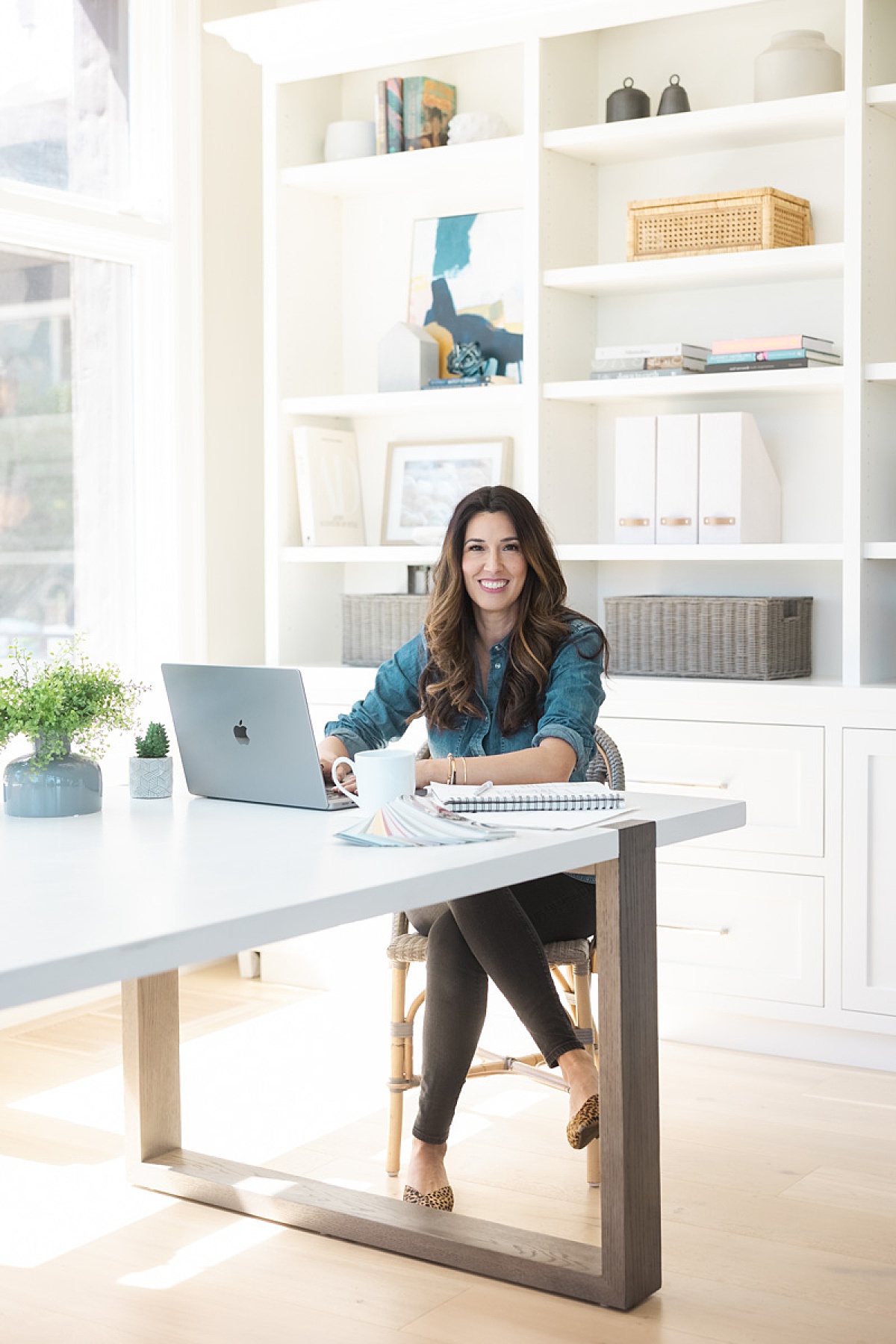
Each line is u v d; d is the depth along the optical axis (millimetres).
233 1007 3762
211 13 4102
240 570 4270
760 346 3445
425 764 2273
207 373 4129
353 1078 3199
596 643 2514
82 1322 2127
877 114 3324
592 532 3916
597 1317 2127
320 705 3848
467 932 2357
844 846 3221
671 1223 2449
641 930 2100
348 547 4180
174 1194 2588
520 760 2289
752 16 3689
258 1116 2965
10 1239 2416
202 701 2262
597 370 3619
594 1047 2541
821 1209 2506
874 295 3346
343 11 3693
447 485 4090
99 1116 3002
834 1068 3291
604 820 2061
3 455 3670
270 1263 2320
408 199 4168
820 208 3629
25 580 3736
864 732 3188
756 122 3412
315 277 4180
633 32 3828
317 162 4160
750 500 3527
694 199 3512
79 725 2189
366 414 4270
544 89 3611
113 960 1308
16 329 3688
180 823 2066
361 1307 2170
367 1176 2660
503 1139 2850
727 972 3369
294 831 1980
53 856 1797
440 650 2545
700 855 3389
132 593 4035
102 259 3914
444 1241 2301
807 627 3637
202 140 4074
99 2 3857
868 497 3332
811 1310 2137
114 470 3975
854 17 3246
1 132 3617
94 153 3854
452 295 4062
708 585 3830
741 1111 3000
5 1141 2861
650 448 3582
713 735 3363
